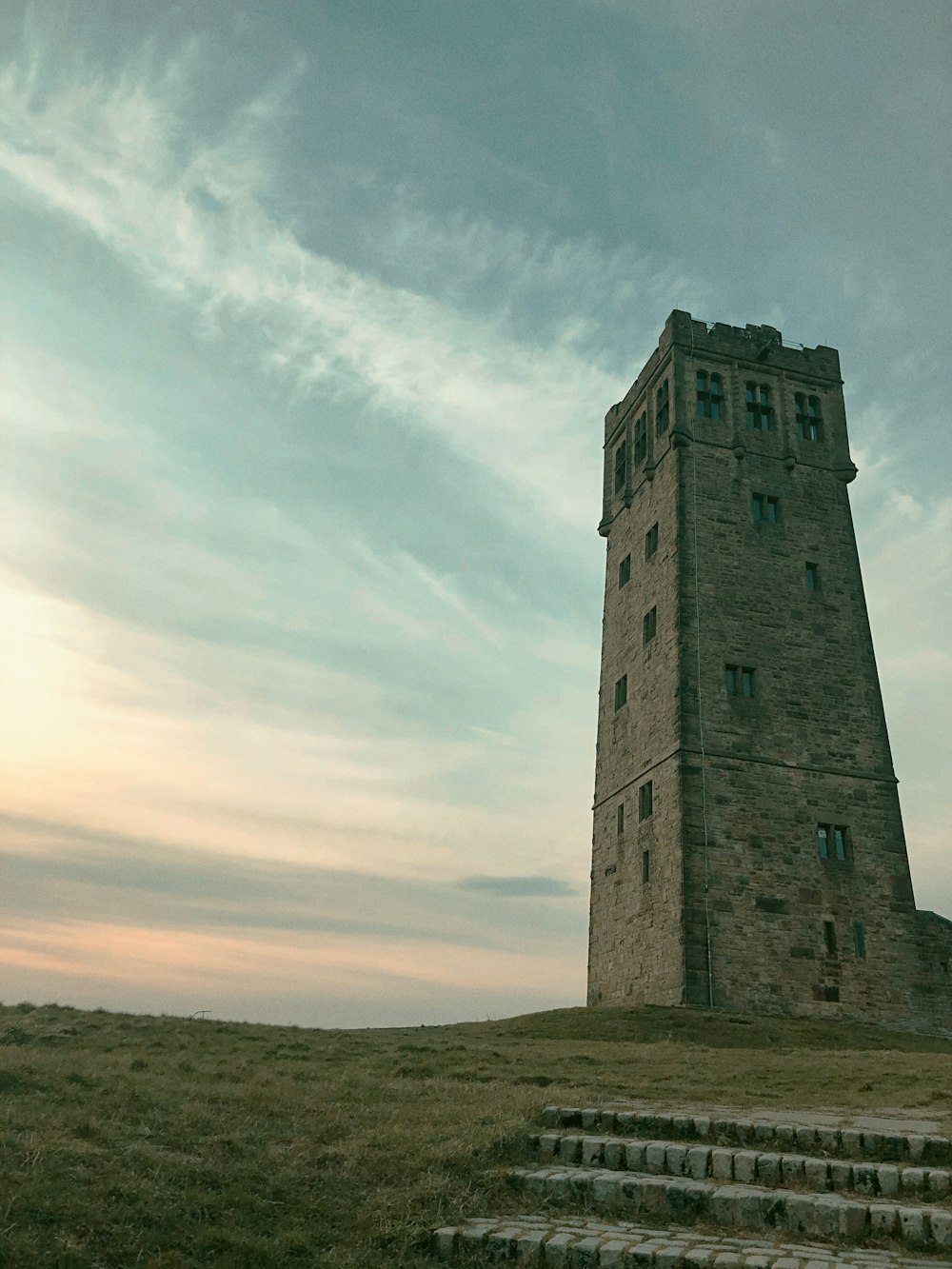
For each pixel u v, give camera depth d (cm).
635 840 4425
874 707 4431
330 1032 3036
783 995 3831
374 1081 1773
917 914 4094
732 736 4209
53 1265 912
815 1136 1327
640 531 5006
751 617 4453
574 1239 1067
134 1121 1262
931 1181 1178
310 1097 1527
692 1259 1008
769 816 4103
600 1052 2602
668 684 4359
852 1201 1138
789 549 4631
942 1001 3972
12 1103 1248
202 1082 1620
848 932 3997
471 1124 1395
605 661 5175
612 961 4466
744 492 4691
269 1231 1067
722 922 3881
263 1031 2816
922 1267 1009
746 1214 1137
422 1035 3169
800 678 4391
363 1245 1071
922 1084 1906
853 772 4275
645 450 5131
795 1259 1011
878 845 4175
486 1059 2366
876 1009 3897
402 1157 1265
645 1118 1409
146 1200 1050
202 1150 1205
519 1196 1215
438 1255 1077
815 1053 2652
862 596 4634
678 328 4931
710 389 4869
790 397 4947
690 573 4472
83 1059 1778
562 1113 1459
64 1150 1105
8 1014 2672
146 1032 2553
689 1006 3684
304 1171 1206
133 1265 953
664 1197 1172
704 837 4003
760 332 5088
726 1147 1326
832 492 4816
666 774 4219
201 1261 987
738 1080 2006
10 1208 965
